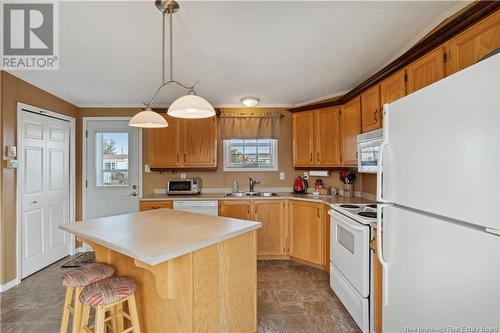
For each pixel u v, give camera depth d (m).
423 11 1.66
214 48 2.13
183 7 1.57
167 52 2.19
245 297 1.79
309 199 3.18
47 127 3.22
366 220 1.86
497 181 0.74
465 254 0.85
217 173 4.05
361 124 2.72
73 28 1.81
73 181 3.68
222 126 3.87
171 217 2.06
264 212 3.43
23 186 2.80
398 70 2.04
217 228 1.67
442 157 0.94
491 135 0.76
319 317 2.09
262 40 2.01
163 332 1.55
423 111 1.05
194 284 1.43
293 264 3.28
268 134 3.88
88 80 2.87
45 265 3.14
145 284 1.65
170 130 3.77
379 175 1.37
